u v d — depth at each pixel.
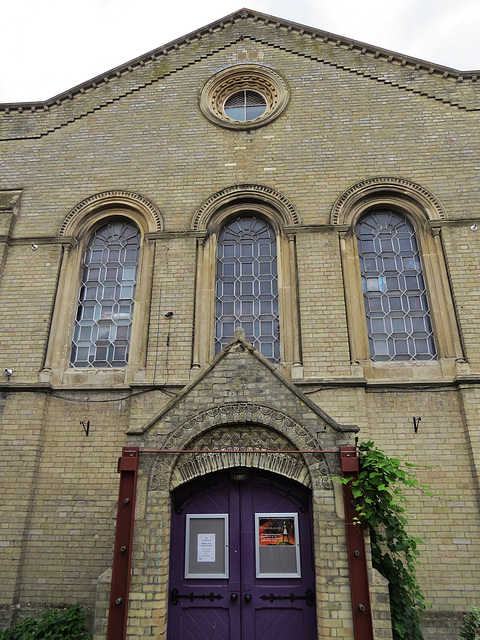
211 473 6.54
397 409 8.74
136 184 11.02
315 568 5.98
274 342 9.70
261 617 6.11
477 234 9.88
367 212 10.66
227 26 12.72
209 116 11.60
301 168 10.82
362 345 9.38
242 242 10.63
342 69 11.87
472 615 6.83
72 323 10.12
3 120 12.02
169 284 9.97
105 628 5.76
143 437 6.48
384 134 11.03
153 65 12.41
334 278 9.73
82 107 12.02
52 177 11.29
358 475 6.13
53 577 8.11
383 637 5.49
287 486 6.57
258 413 6.55
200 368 9.26
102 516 8.45
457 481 8.21
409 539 6.71
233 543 6.39
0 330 9.79
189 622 6.11
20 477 8.59
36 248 10.55
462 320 9.22
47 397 9.22
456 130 10.93
